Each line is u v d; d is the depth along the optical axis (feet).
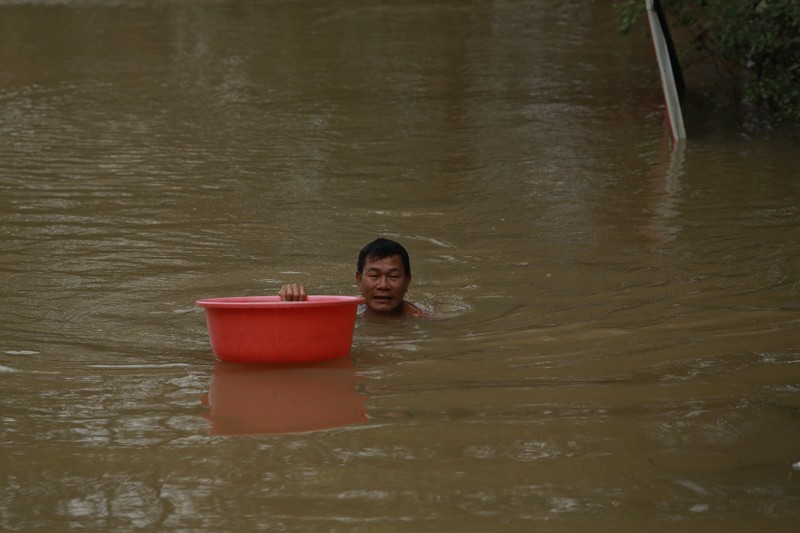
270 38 168.04
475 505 27.78
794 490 28.45
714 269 57.47
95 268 59.47
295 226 70.44
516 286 55.42
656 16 103.04
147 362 42.65
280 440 32.91
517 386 38.24
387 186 83.61
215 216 73.15
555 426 33.68
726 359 41.06
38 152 96.68
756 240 64.08
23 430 34.04
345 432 33.50
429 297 53.78
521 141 101.96
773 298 50.88
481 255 62.44
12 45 164.86
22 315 50.01
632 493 28.43
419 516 27.17
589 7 189.88
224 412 35.83
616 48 154.30
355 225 70.79
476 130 107.34
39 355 43.50
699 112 115.03
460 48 157.79
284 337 41.60
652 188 81.46
